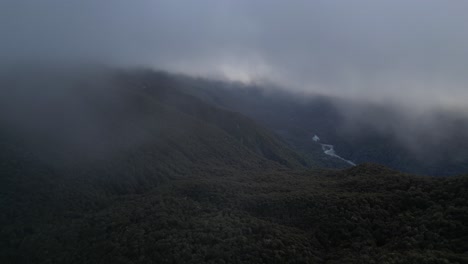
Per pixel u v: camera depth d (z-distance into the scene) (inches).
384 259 2237.9
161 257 2731.3
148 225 3356.3
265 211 3395.7
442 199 2847.0
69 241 3516.2
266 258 2541.8
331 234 2829.7
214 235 2901.1
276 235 2819.9
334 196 3348.9
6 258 3385.8
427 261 2071.9
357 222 2847.0
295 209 3307.1
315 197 3405.5
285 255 2564.0
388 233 2679.6
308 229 2987.2
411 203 2960.1
